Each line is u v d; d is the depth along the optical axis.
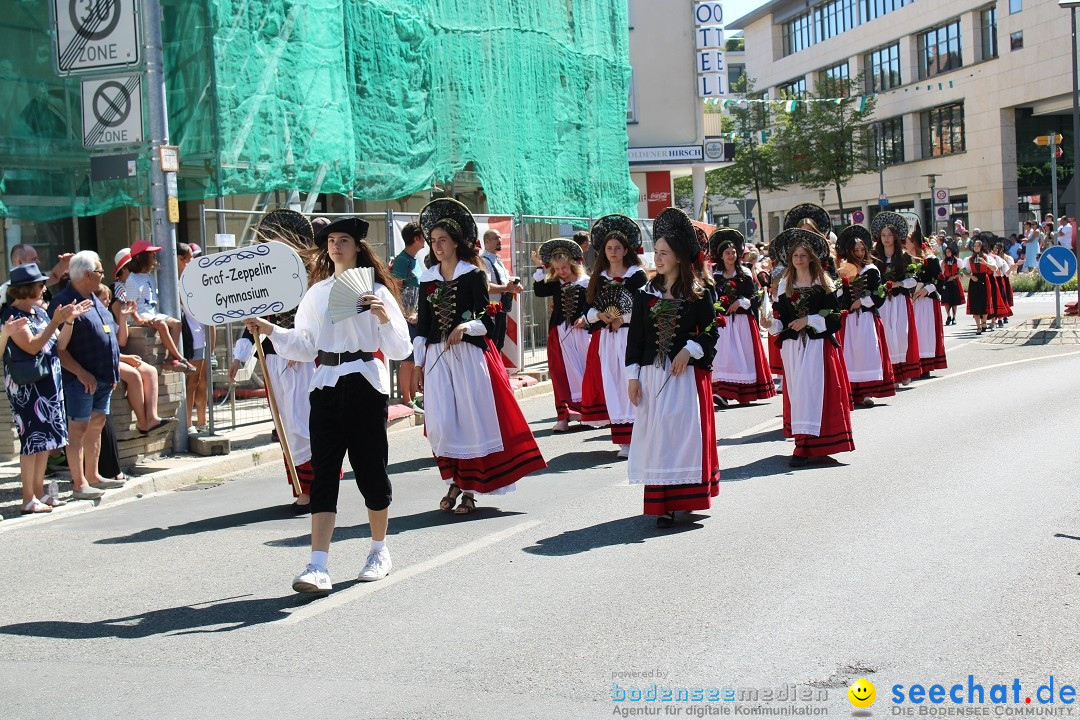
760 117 54.94
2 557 7.55
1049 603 5.73
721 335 13.95
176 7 13.02
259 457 11.22
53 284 11.05
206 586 6.64
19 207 12.52
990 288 23.38
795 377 9.73
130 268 11.03
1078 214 22.98
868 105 54.28
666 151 34.22
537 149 20.34
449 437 8.26
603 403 11.56
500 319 9.00
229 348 12.90
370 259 6.64
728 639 5.35
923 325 15.91
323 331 6.54
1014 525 7.30
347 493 9.46
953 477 8.88
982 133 54.81
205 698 4.88
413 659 5.24
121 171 10.95
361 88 15.61
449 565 6.87
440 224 8.34
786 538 7.20
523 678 4.95
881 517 7.65
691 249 7.73
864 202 66.44
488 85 18.64
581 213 22.14
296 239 8.96
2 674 5.28
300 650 5.43
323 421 6.44
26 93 12.64
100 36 10.91
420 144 16.80
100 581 6.84
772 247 11.95
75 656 5.49
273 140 13.85
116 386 10.23
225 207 16.11
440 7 17.50
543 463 8.49
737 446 10.95
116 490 9.53
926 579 6.19
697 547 7.07
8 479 10.17
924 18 58.16
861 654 5.10
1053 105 51.19
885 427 11.58
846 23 65.00
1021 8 51.56
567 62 21.62
